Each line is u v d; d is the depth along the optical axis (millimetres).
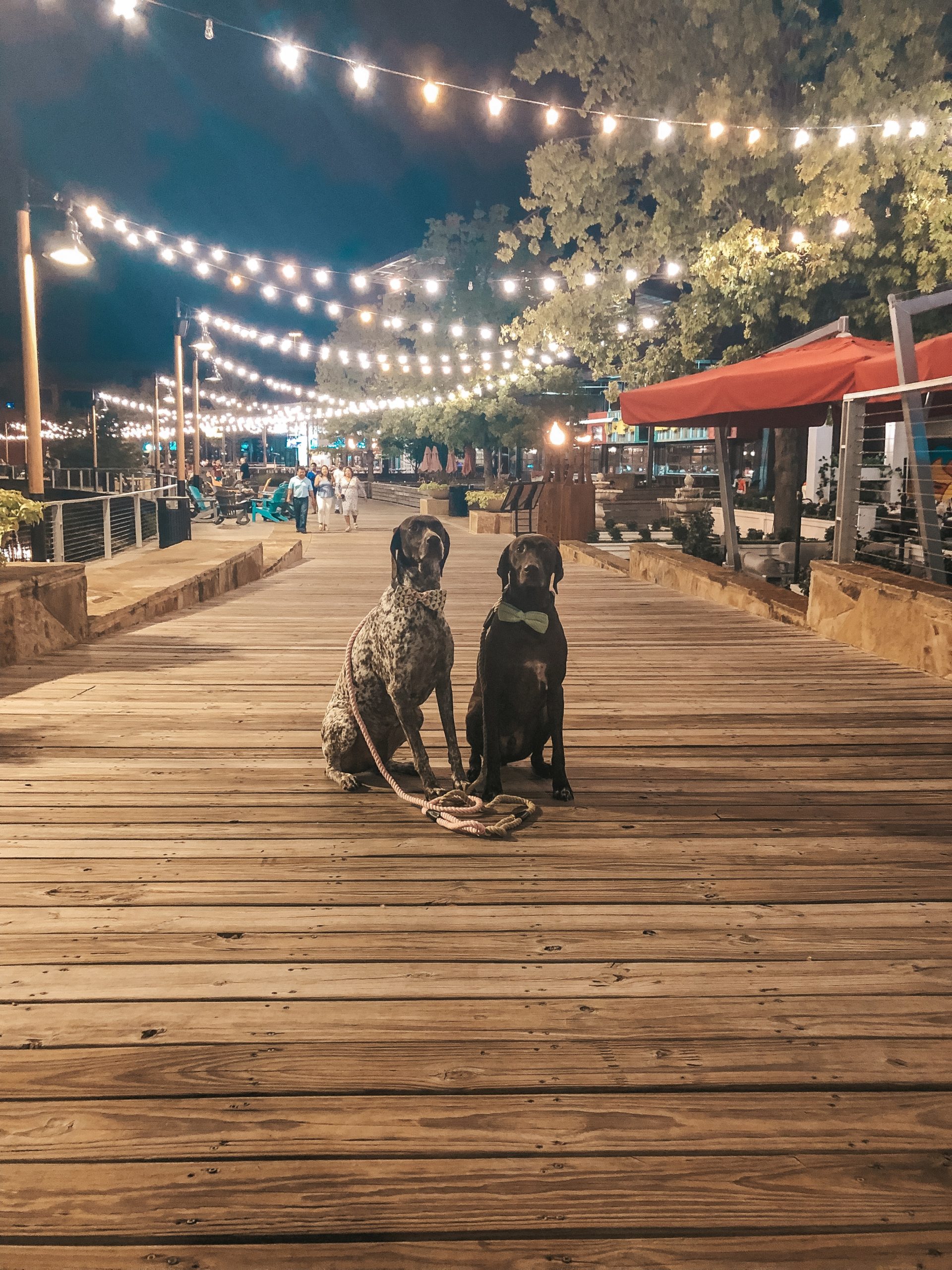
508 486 33500
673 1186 1930
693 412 10008
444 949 2914
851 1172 1973
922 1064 2340
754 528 21750
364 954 2877
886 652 7734
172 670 7203
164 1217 1830
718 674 7148
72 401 71375
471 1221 1836
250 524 30891
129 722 5637
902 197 15109
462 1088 2227
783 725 5656
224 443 93312
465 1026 2488
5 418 66938
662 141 15125
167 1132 2066
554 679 4172
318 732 5445
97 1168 1955
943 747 5203
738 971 2793
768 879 3469
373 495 55656
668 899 3287
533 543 3967
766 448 27828
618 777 4660
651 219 19859
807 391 9125
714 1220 1841
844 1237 1814
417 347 37188
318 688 6609
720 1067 2318
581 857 3662
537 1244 1789
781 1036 2455
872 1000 2639
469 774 4629
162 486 31547
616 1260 1751
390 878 3459
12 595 7391
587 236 20250
